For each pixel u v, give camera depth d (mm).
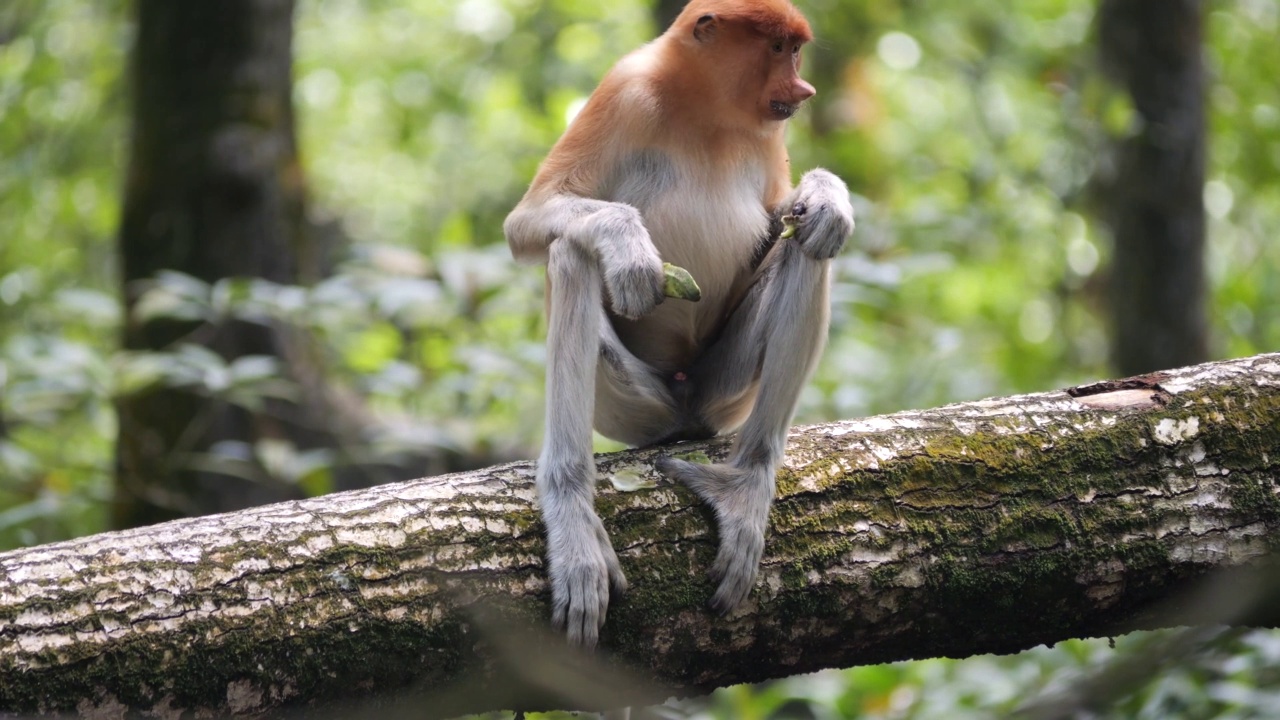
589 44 22938
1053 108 19797
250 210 14617
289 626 5773
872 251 14359
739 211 8367
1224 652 8797
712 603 6488
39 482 12547
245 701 5707
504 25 26328
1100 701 8320
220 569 5793
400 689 6031
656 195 8273
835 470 6941
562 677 6324
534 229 7758
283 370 14562
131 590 5605
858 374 15719
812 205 7328
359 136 28375
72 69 18531
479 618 6152
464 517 6367
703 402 8602
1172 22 16766
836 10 19609
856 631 6742
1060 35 21516
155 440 13641
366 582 5977
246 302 11602
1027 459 7082
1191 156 16859
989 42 21203
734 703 11367
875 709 11414
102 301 11773
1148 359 16891
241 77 14758
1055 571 6871
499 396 12305
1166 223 16812
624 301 7039
